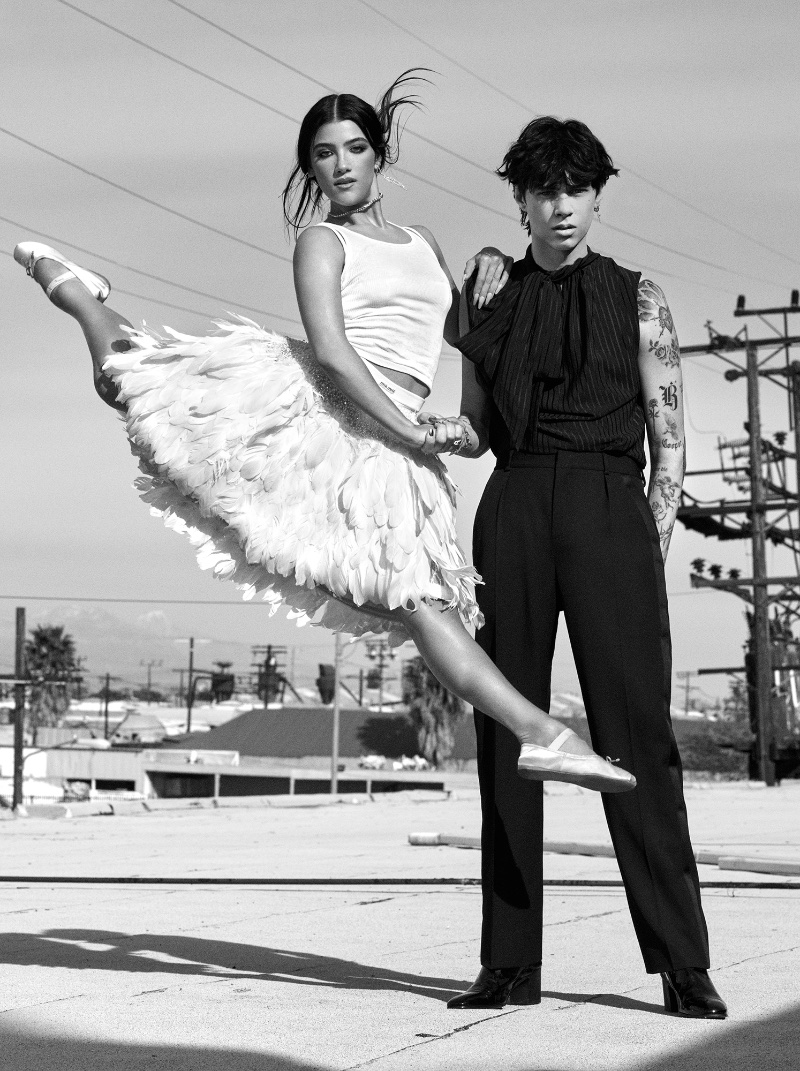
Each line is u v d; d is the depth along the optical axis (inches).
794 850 343.3
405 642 139.3
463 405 150.6
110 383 141.7
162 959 165.2
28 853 407.8
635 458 142.9
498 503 142.5
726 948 170.4
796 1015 127.6
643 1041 116.9
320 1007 132.5
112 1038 117.9
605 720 136.9
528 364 141.8
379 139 142.9
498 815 137.9
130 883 283.6
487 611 141.3
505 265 148.8
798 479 1242.6
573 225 142.8
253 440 132.8
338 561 130.3
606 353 140.8
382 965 161.8
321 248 136.0
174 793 2407.7
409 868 315.9
